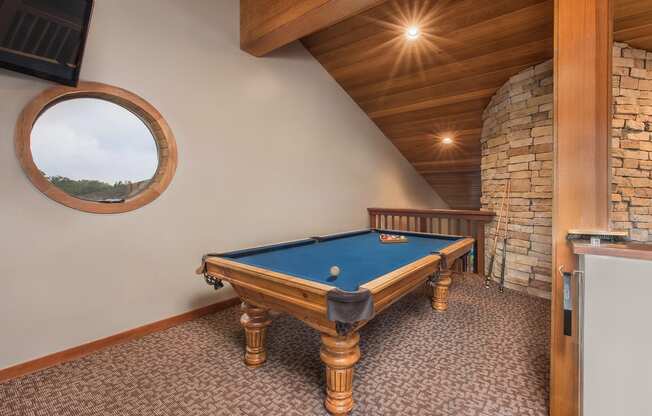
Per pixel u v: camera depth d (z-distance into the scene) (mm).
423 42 3240
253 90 3203
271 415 1509
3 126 1807
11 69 1756
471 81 3617
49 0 1729
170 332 2439
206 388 1718
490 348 2135
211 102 2832
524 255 3281
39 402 1611
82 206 2096
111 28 2197
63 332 2035
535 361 1967
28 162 1881
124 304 2314
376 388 1704
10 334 1842
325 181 4137
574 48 1357
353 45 3561
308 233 3898
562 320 1391
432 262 1935
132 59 2309
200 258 2771
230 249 3012
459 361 1973
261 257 2084
